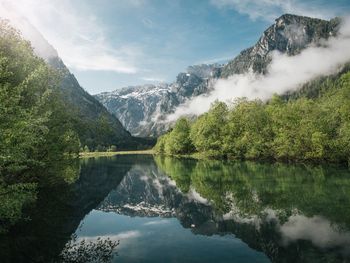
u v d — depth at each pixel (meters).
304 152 86.31
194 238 25.44
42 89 32.78
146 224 30.61
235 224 29.08
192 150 151.75
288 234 25.17
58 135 36.94
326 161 83.50
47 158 36.19
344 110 78.56
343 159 78.69
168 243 24.22
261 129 105.69
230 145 109.88
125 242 24.56
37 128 24.70
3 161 20.42
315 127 83.12
